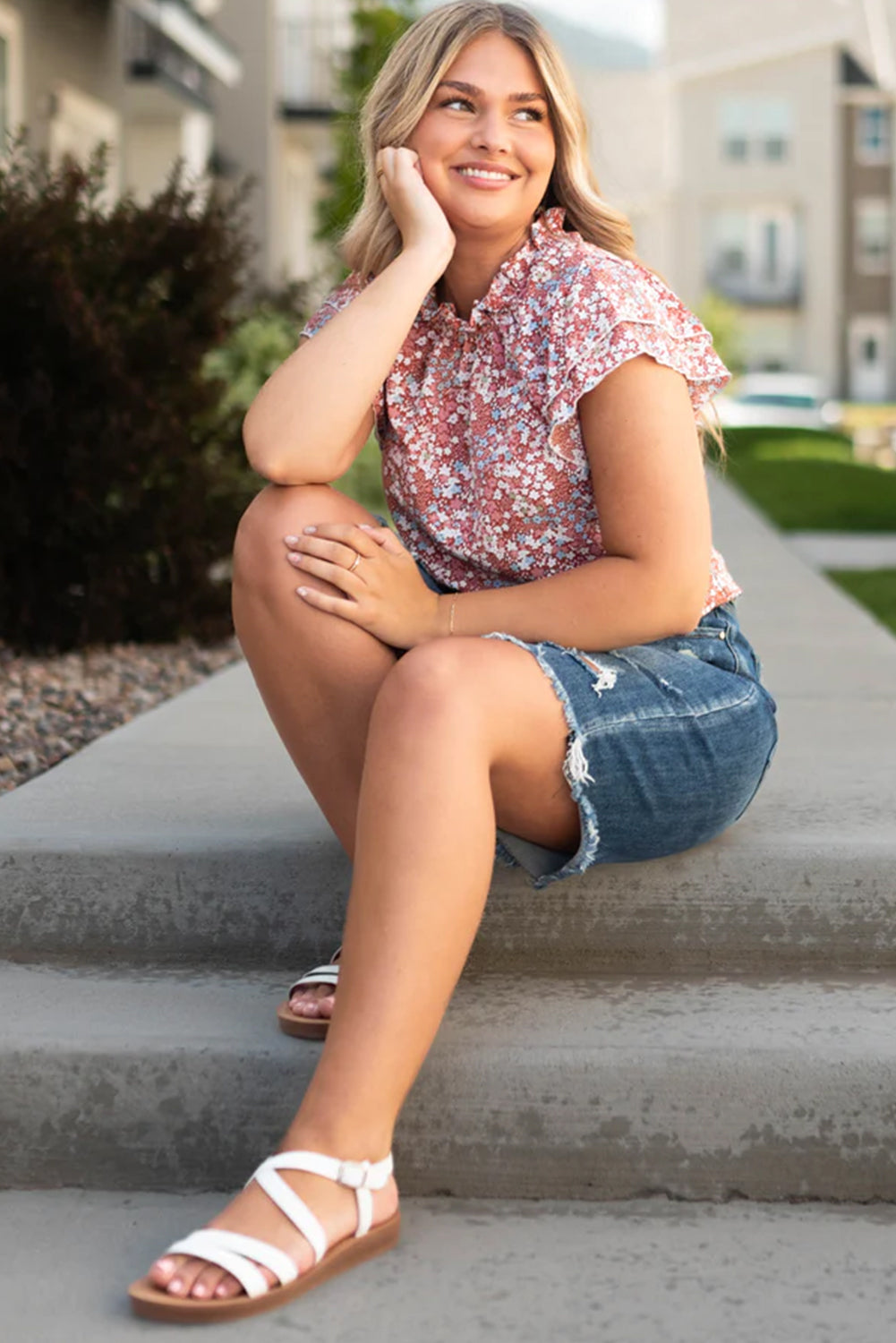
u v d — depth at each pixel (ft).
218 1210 6.95
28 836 8.32
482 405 7.54
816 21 141.38
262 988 7.87
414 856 6.26
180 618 17.33
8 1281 6.32
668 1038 7.07
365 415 7.52
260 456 7.25
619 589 7.10
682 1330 5.92
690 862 7.94
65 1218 6.88
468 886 6.33
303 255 75.15
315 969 7.77
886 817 8.64
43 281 15.20
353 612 7.14
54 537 16.12
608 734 6.92
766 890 7.96
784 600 20.36
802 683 13.79
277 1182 6.13
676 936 8.00
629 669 7.18
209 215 16.83
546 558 7.55
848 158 145.18
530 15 7.59
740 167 144.46
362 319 7.31
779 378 124.77
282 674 7.34
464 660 6.62
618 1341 5.85
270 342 28.66
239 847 8.16
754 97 143.43
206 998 7.70
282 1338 5.87
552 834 7.26
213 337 16.94
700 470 7.19
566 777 6.95
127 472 15.93
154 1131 7.14
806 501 42.73
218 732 11.78
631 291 7.17
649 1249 6.54
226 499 17.44
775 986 7.75
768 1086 6.94
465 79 7.40
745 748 7.38
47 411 15.53
